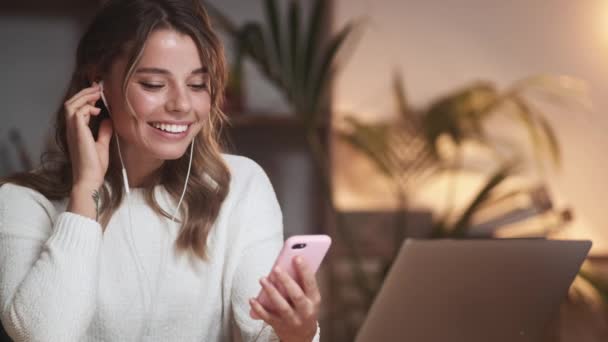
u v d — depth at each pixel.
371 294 3.38
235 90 3.68
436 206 4.07
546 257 1.53
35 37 3.89
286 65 3.23
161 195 1.64
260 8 4.00
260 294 1.31
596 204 4.15
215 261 1.63
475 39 4.10
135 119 1.49
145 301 1.59
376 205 4.05
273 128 3.96
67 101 1.53
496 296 1.53
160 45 1.46
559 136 4.14
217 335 1.65
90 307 1.45
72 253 1.44
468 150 4.10
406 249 1.42
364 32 4.05
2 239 1.53
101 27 1.53
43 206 1.58
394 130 3.82
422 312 1.49
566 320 3.93
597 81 4.14
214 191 1.66
